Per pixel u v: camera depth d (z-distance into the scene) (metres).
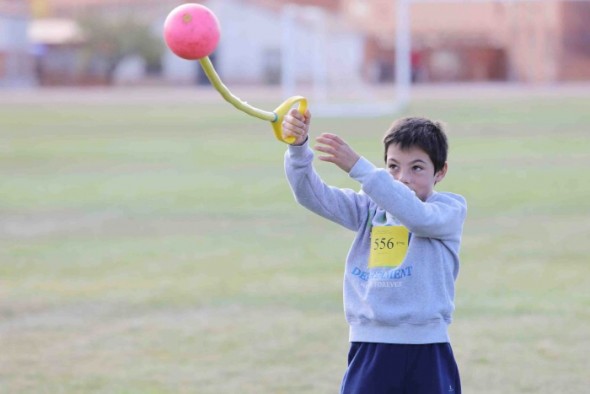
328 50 91.19
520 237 20.83
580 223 22.50
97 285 17.08
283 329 13.95
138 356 12.74
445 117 57.00
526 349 12.70
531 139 43.66
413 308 7.50
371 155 37.06
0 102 82.88
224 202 27.05
